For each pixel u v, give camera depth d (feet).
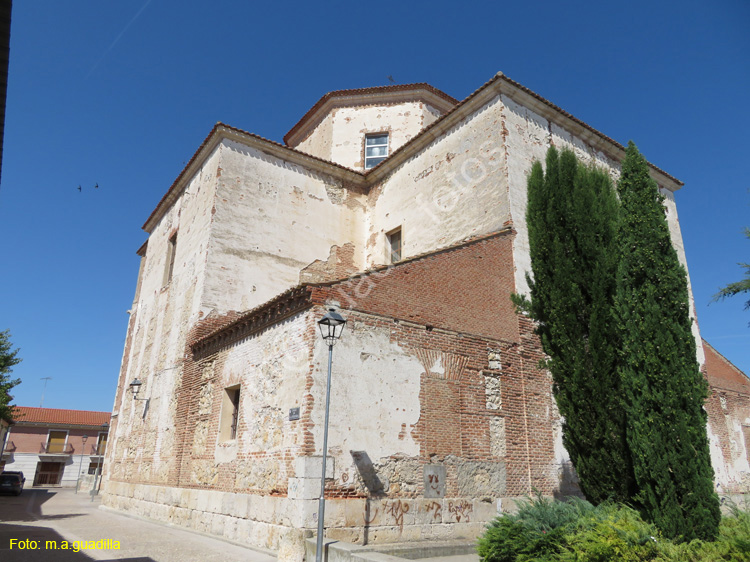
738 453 62.34
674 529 23.25
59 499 96.17
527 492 39.09
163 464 51.03
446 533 34.09
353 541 30.37
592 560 21.53
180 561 29.37
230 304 52.47
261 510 33.45
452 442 36.60
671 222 66.64
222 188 55.31
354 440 32.37
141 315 73.87
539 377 43.34
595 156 57.72
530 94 51.85
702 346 63.36
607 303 30.35
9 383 79.61
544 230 33.47
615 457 27.76
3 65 16.46
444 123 56.08
